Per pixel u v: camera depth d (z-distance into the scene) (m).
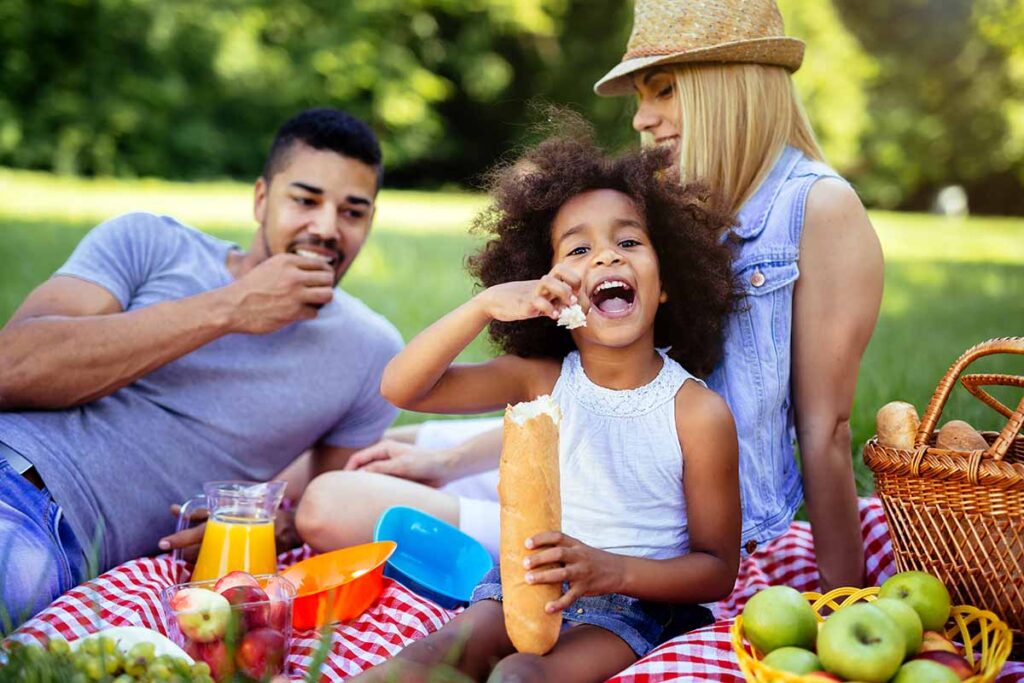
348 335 2.70
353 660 2.00
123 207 11.62
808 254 2.30
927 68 16.12
